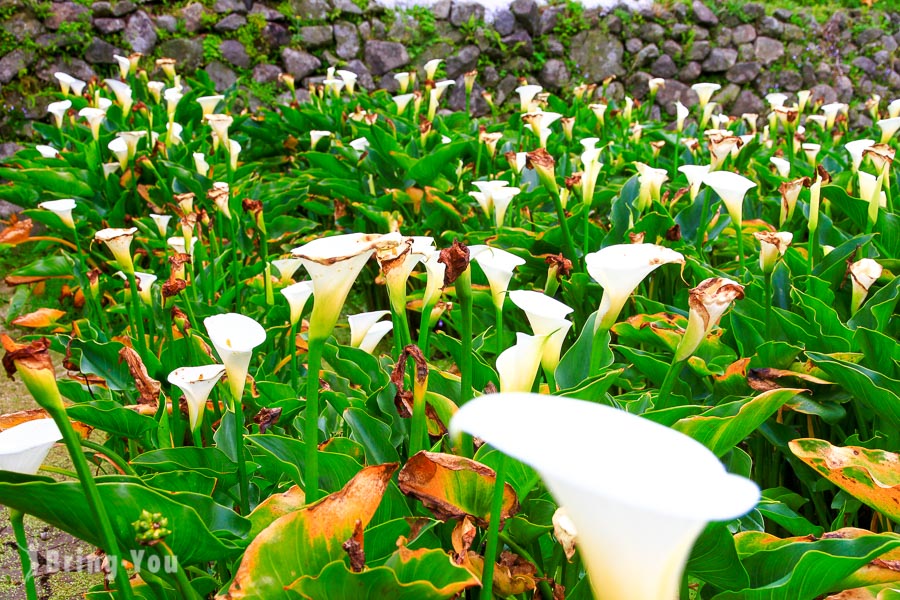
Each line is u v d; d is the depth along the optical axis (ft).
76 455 2.73
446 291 7.01
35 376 2.57
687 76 23.03
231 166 8.76
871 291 6.89
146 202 11.09
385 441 4.19
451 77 20.77
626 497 1.50
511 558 3.68
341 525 3.10
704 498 1.56
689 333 3.73
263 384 5.20
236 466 4.39
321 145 12.64
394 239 2.99
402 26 20.34
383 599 2.91
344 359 5.13
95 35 17.12
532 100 11.44
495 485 3.10
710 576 3.63
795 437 5.23
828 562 3.27
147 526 2.89
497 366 2.91
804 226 9.20
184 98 13.65
